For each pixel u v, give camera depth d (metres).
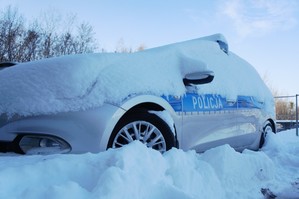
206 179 2.68
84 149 2.76
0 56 14.44
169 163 2.57
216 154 3.10
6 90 3.06
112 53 3.30
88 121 2.78
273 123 5.68
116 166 2.13
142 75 3.24
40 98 2.86
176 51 3.91
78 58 3.05
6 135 2.92
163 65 3.57
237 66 5.04
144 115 3.15
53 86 2.88
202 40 4.65
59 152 2.77
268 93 5.69
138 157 2.29
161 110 3.32
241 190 2.99
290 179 3.61
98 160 2.29
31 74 3.05
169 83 3.45
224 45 5.06
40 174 2.04
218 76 4.34
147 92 3.17
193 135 3.65
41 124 2.79
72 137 2.75
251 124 4.82
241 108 4.57
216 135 4.00
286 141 6.44
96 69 3.00
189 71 3.65
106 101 2.88
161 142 3.25
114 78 3.02
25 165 2.11
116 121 2.87
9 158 2.49
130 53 3.46
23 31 15.62
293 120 14.95
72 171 2.15
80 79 2.88
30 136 2.87
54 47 17.09
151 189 2.14
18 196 1.77
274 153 4.72
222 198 2.71
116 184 1.89
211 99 3.98
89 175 2.16
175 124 3.41
